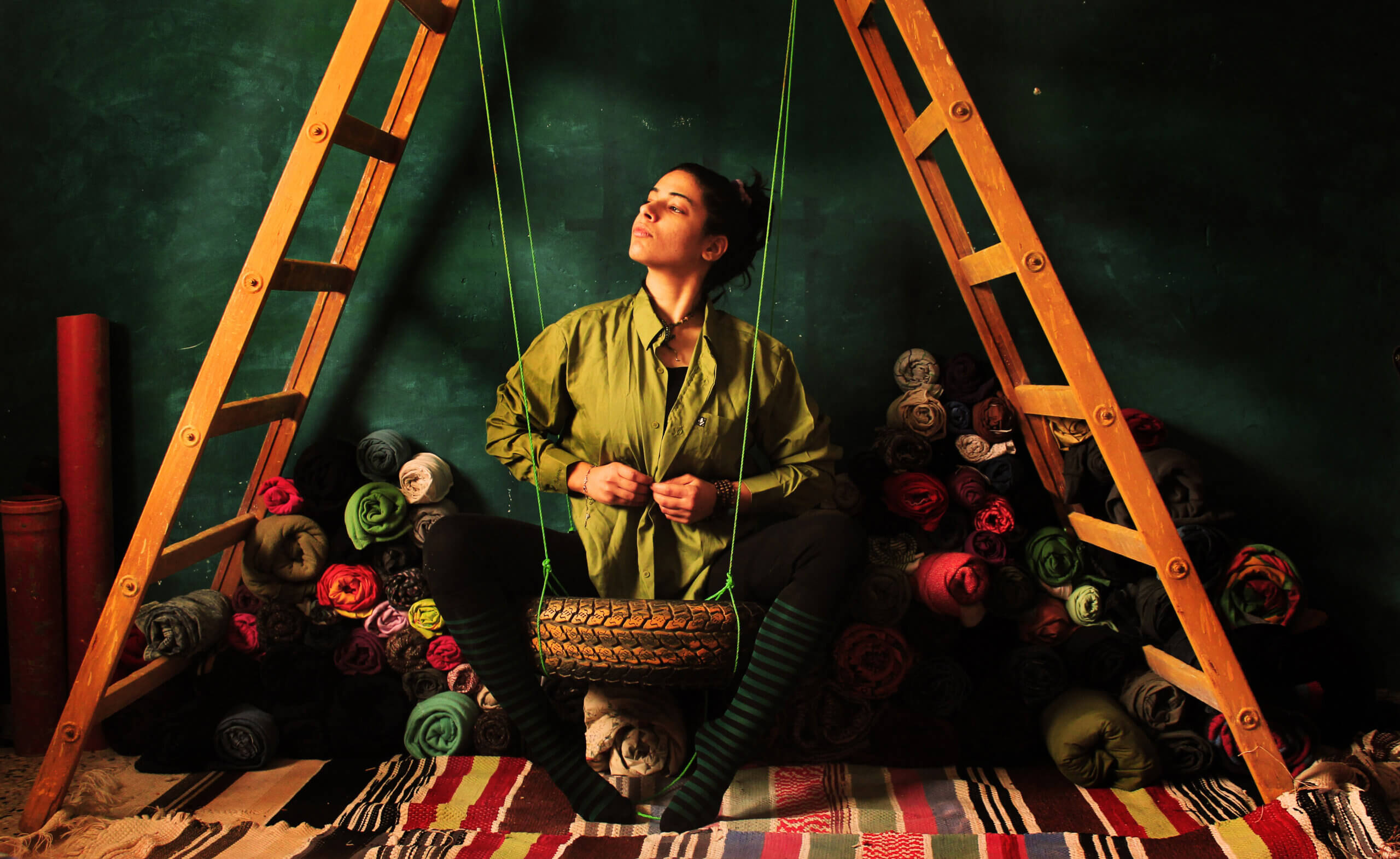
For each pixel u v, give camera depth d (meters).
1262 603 2.09
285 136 2.39
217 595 2.17
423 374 2.44
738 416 1.94
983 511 2.18
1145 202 2.42
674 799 1.75
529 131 2.40
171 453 1.84
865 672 2.06
